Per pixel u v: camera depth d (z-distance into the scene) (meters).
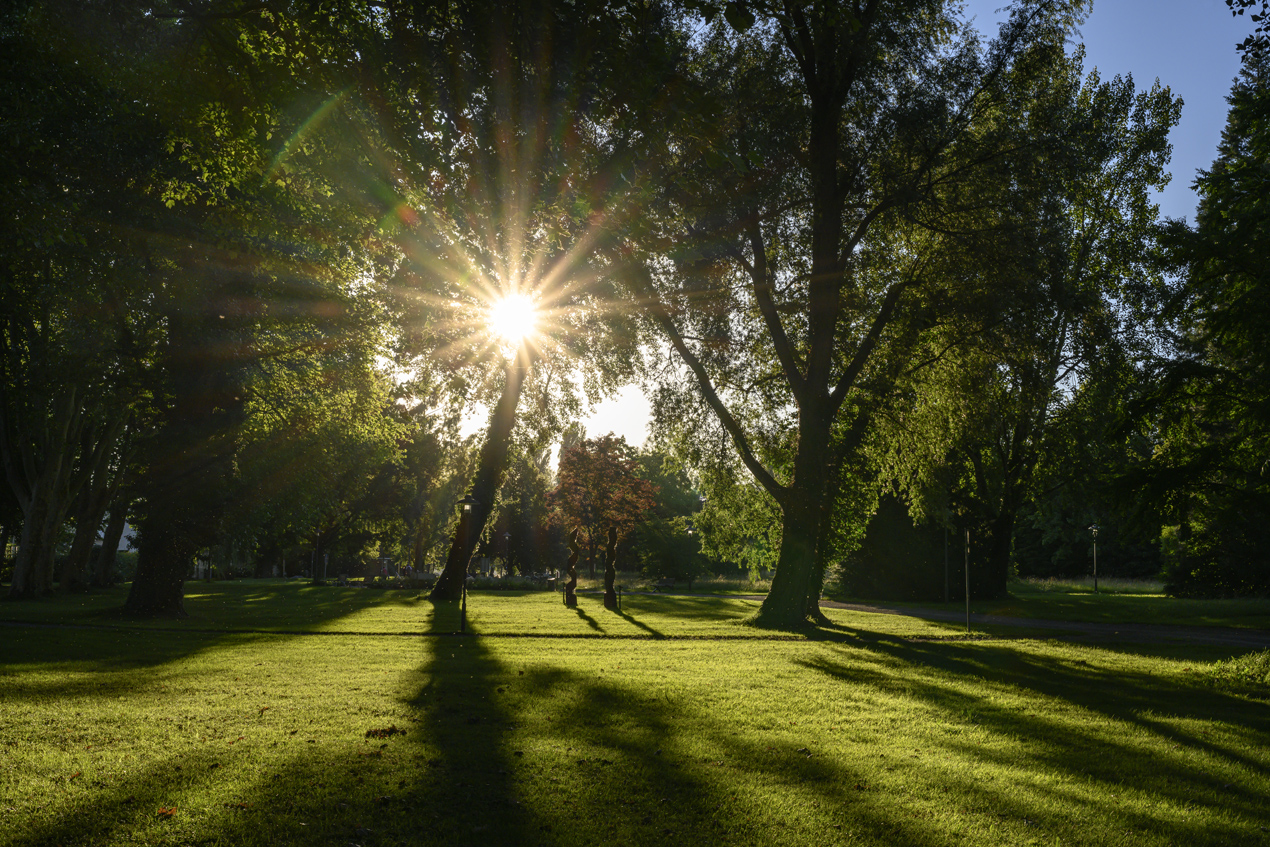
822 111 23.23
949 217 23.00
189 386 22.02
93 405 28.59
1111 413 30.41
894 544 41.03
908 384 25.97
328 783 6.01
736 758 7.16
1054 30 22.61
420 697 9.84
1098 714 10.08
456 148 10.07
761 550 34.62
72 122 15.16
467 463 33.16
